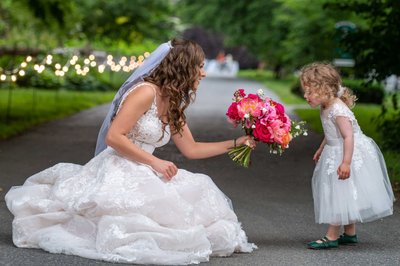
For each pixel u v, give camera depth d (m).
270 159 12.24
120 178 5.87
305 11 34.16
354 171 6.30
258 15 51.97
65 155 11.94
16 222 6.01
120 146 5.91
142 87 5.97
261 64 67.12
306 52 34.81
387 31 13.84
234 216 6.14
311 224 7.46
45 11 21.62
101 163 6.07
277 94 33.34
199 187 6.02
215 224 5.97
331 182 6.32
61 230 5.96
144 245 5.62
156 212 5.76
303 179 10.43
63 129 15.85
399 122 14.04
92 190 5.87
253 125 5.98
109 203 5.73
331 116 6.34
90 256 5.64
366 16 14.58
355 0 14.49
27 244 5.98
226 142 6.22
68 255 5.73
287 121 5.98
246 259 5.90
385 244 6.65
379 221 7.69
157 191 5.80
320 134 16.36
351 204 6.24
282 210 8.15
